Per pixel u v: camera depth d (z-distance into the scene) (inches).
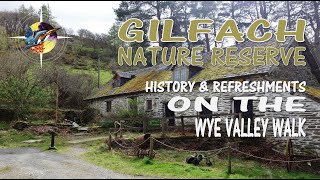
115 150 608.1
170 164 469.4
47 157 544.7
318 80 805.2
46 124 922.1
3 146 674.2
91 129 921.5
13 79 985.5
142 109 952.9
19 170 433.1
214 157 567.2
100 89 1282.0
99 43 2192.4
